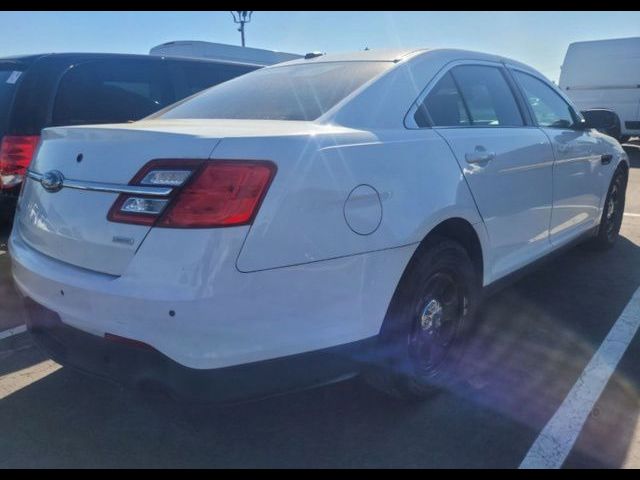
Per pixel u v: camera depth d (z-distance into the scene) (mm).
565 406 2922
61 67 5250
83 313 2320
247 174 2137
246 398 2264
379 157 2545
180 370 2158
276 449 2621
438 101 3117
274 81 3311
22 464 2535
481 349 3529
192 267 2084
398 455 2570
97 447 2652
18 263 2689
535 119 3943
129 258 2195
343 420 2824
